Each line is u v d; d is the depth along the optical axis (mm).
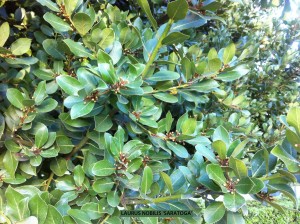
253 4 1594
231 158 410
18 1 732
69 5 541
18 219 406
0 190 541
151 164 618
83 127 605
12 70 611
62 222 422
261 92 1625
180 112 784
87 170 578
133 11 912
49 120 610
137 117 550
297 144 378
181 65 598
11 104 557
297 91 1637
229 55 592
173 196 493
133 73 518
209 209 437
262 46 1769
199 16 540
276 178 426
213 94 877
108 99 540
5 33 530
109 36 567
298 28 1748
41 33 674
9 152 548
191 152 790
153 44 614
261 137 1275
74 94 498
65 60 648
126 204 579
